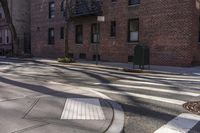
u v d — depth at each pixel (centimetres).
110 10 2375
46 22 3130
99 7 2419
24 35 3816
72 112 588
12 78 1059
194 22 1925
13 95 726
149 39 2102
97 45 2273
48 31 3116
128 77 1325
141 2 2144
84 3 2517
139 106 701
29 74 1337
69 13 2359
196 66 1969
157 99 788
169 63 1986
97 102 698
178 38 1931
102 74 1433
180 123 559
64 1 2798
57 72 1485
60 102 673
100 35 2475
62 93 798
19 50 3134
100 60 2483
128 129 520
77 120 531
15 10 3738
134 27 2225
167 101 762
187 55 1892
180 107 694
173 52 1961
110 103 704
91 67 1870
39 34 3256
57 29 2972
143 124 551
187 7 1880
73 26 2759
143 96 830
